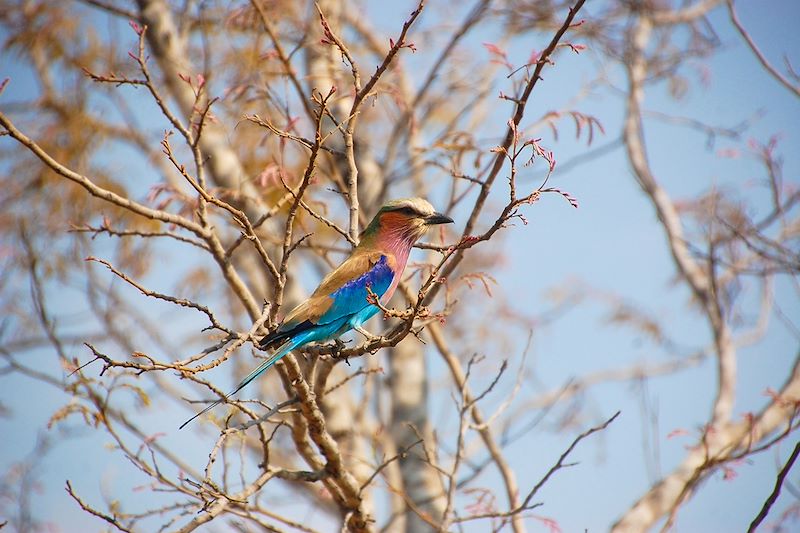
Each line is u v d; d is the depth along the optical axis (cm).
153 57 1480
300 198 869
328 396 1472
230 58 1422
